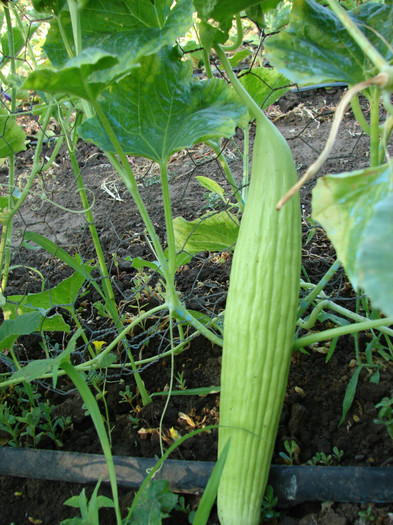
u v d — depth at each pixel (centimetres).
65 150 141
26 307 63
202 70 165
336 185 32
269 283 40
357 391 57
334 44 44
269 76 64
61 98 61
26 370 46
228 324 42
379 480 46
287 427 54
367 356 55
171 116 48
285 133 134
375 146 46
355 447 51
